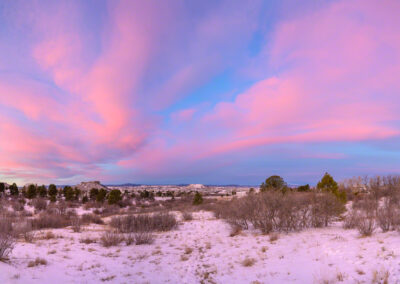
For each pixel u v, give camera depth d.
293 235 11.51
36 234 13.78
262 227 13.09
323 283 5.28
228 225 17.78
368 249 7.17
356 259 6.49
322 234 10.86
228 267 7.94
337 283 5.20
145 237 12.84
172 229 17.81
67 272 7.22
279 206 12.96
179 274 7.57
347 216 12.80
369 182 23.52
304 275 6.12
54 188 54.03
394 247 6.82
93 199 52.72
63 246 10.91
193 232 16.48
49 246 10.57
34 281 6.00
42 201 35.69
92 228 18.42
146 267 8.37
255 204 13.78
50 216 20.86
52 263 7.86
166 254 10.30
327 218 13.04
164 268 8.24
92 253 10.03
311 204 13.37
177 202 56.94
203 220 22.77
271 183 16.78
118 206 43.72
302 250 8.54
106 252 10.45
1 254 7.35
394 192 17.44
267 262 7.89
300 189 17.61
